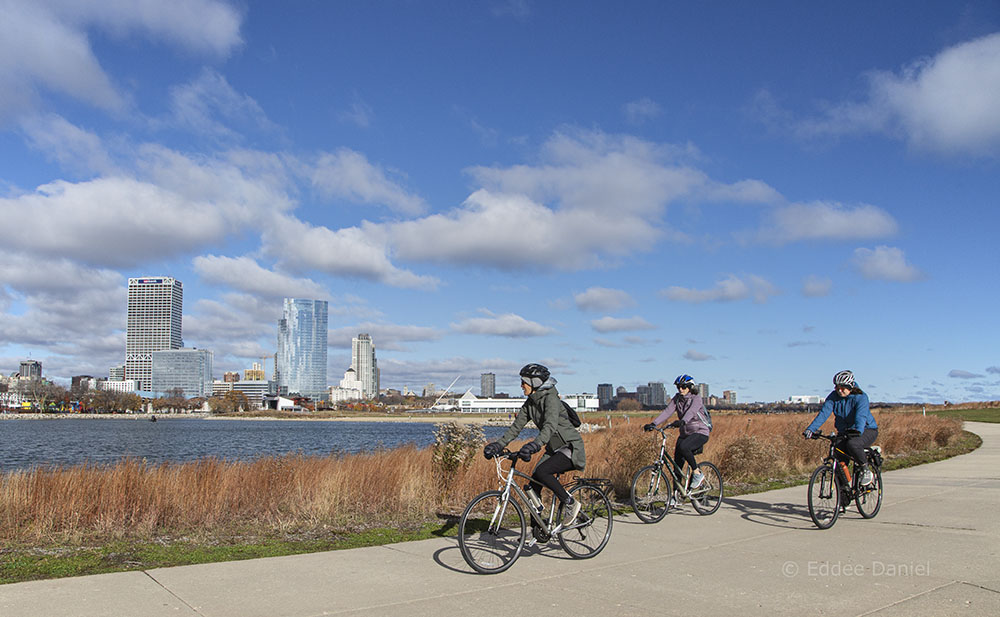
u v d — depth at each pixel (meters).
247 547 7.93
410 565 7.02
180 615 5.23
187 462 11.62
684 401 10.34
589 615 5.38
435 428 11.77
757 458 14.48
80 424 155.88
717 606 5.64
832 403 9.91
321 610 5.42
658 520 9.70
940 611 5.46
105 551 7.64
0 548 7.75
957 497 11.91
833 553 7.60
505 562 7.01
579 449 7.59
